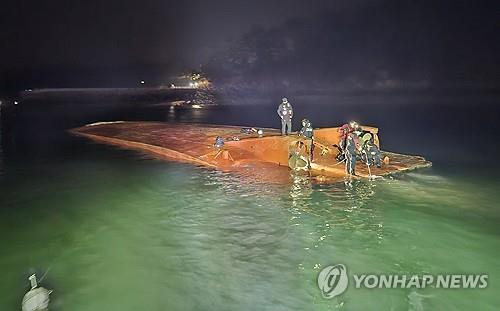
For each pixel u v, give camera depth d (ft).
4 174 59.57
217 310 24.04
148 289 26.45
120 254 31.78
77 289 26.61
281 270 28.76
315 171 56.65
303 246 32.71
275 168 58.85
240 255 31.30
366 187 49.16
